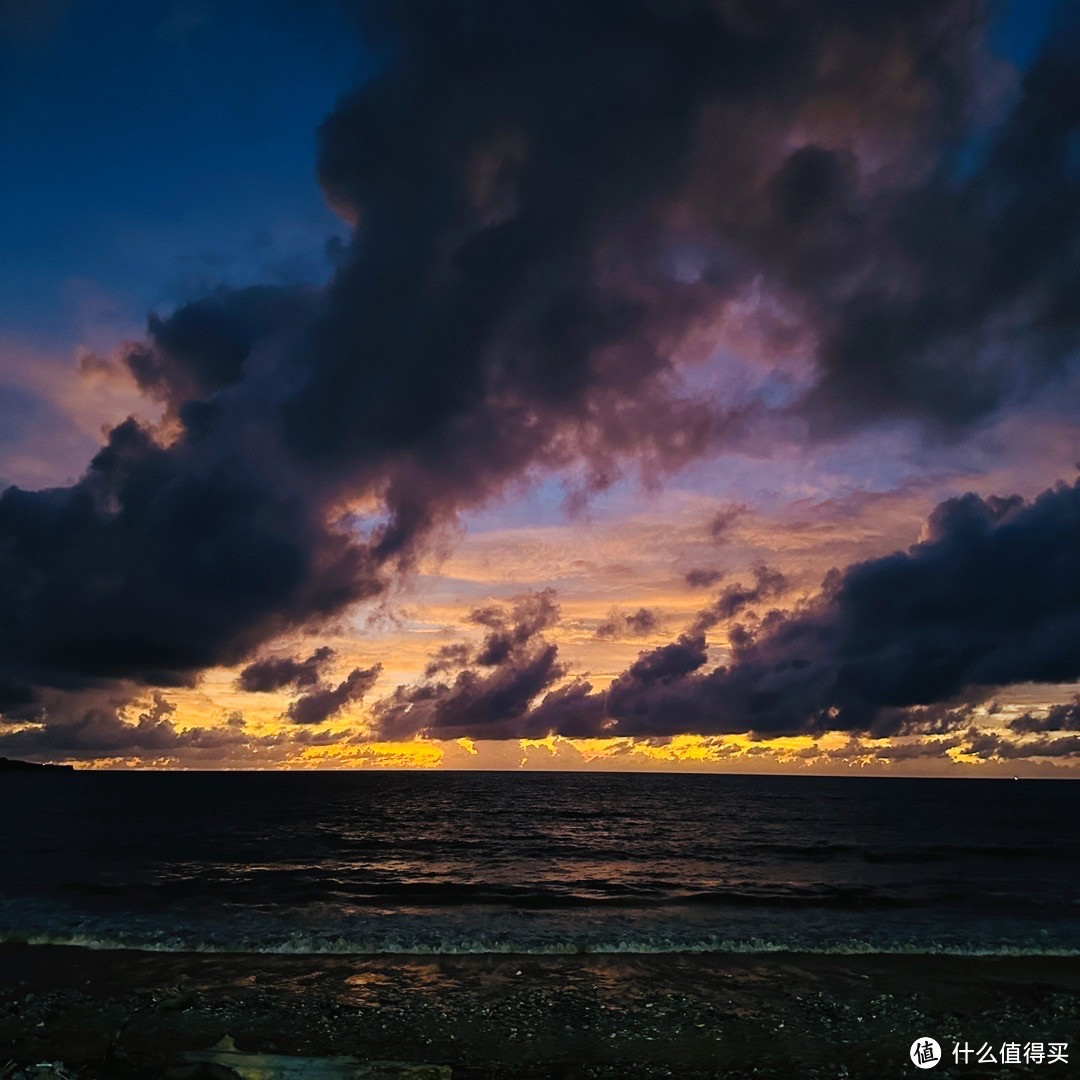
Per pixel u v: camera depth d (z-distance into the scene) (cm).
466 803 9281
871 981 1667
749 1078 1176
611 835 5397
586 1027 1377
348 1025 1374
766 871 3500
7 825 5609
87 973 1672
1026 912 2442
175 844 4403
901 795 13662
